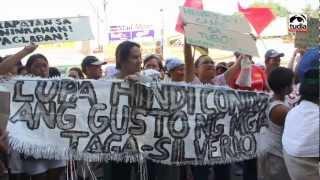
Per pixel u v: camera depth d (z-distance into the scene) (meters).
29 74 5.67
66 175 5.54
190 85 5.29
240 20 5.63
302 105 4.09
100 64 7.59
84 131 5.06
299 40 7.41
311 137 3.98
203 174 6.18
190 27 5.36
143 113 5.14
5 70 5.17
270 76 5.26
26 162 5.21
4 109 4.33
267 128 5.34
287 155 4.16
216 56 16.55
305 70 4.21
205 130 5.33
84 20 5.57
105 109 5.09
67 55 16.56
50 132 5.01
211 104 5.35
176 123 5.22
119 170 5.25
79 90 5.08
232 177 7.39
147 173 5.41
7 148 4.54
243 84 6.24
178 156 5.23
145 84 5.15
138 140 5.14
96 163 6.00
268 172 5.25
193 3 6.37
